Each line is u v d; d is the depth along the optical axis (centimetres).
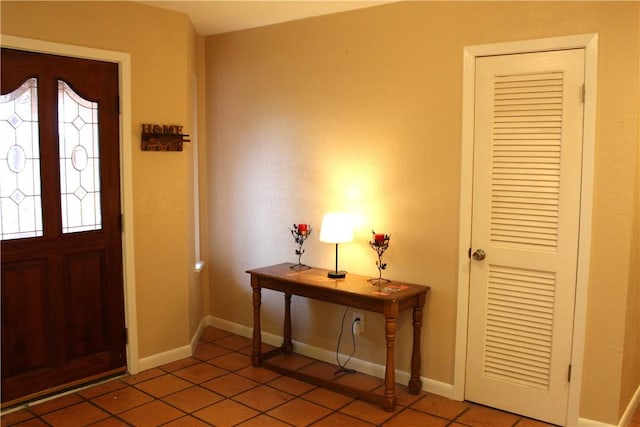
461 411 314
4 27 295
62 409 315
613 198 271
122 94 345
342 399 331
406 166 338
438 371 335
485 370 319
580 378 288
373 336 363
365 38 350
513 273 304
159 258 375
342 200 370
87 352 346
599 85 271
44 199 318
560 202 286
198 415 310
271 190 411
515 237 302
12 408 313
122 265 357
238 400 329
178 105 375
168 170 374
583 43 273
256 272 371
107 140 343
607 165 272
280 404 324
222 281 455
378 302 312
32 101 310
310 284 339
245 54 418
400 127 338
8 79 299
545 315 296
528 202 296
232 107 432
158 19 360
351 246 367
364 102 354
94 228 342
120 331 360
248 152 424
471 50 306
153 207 368
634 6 259
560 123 283
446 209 323
